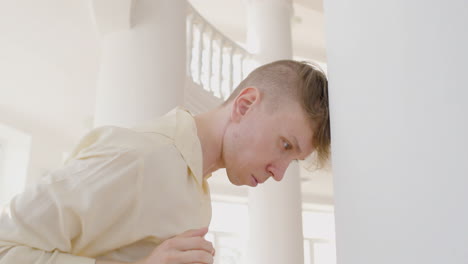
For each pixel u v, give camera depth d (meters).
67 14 5.80
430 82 0.64
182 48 4.23
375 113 0.74
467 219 0.58
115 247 1.11
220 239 11.83
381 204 0.71
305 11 8.85
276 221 5.96
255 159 1.30
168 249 1.04
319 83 1.29
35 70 7.21
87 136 1.19
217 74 6.58
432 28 0.65
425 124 0.65
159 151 1.13
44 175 1.11
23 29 6.18
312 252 13.00
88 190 1.03
